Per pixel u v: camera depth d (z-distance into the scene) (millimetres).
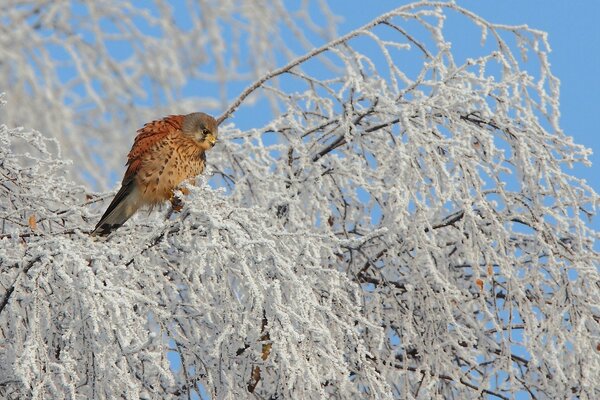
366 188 10391
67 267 8148
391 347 10547
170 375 7910
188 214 8656
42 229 9578
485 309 9891
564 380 9578
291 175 10992
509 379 10312
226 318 8477
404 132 10266
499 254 10445
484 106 10344
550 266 10023
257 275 8344
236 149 11539
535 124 10391
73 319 8117
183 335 8938
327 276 9039
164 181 11234
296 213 10570
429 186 10625
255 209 9117
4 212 9266
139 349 7727
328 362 8492
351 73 11094
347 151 11062
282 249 9148
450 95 10555
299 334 8273
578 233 10156
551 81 10930
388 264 10812
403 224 9688
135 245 9188
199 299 8867
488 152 10070
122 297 7852
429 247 9938
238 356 8781
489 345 10680
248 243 8227
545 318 10336
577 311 10070
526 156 10164
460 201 9914
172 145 11234
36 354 7855
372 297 10383
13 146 15977
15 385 8305
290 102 11750
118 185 11336
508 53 11070
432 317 10141
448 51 11008
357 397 9664
